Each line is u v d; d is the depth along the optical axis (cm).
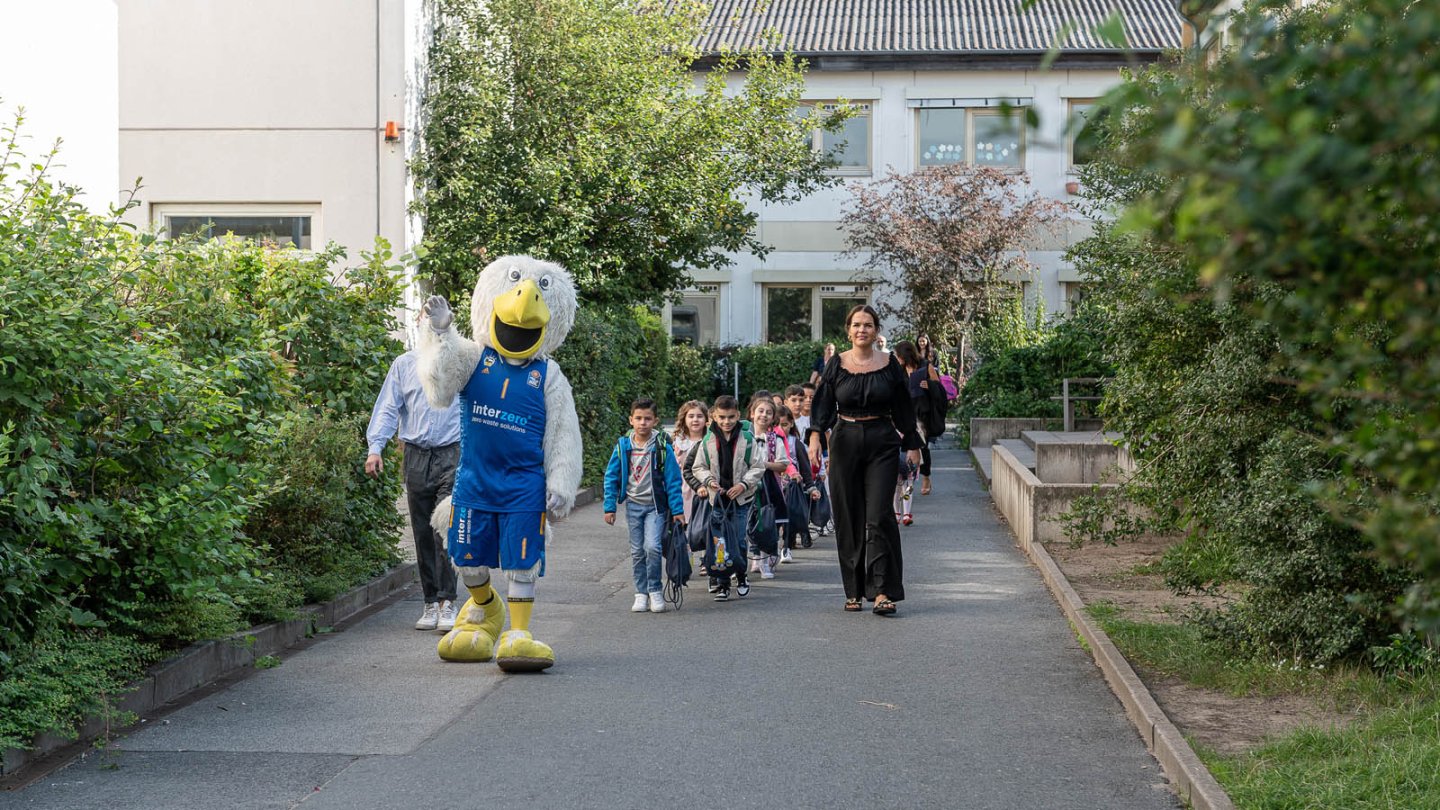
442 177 1992
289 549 1019
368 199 1908
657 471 1061
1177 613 934
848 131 3659
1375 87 204
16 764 611
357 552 1141
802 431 1573
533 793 582
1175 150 207
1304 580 724
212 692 777
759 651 902
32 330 643
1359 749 580
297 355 1089
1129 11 3603
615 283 2142
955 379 3155
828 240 3659
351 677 820
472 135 1959
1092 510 981
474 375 859
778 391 3494
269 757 639
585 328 1925
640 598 1073
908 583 1196
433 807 562
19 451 626
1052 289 3525
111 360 668
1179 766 581
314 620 969
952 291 3195
